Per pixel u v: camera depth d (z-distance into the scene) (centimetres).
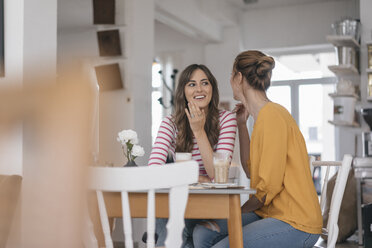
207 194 155
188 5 639
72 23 577
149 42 493
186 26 658
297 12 756
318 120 800
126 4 465
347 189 436
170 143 229
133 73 461
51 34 240
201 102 222
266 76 183
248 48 780
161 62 831
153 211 122
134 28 464
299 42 754
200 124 208
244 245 159
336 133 766
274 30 768
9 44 225
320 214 169
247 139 225
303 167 170
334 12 735
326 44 741
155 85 834
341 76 607
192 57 812
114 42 457
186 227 194
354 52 559
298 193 166
